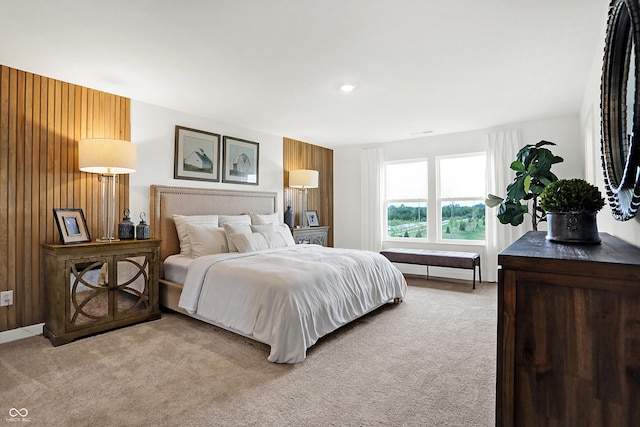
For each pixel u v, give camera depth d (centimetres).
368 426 164
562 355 90
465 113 417
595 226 132
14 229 280
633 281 82
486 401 185
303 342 235
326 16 207
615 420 84
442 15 206
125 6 196
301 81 311
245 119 441
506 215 411
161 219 372
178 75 297
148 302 320
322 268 288
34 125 292
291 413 174
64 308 266
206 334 285
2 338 271
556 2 194
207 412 175
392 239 590
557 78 307
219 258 315
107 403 182
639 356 82
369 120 448
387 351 252
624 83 138
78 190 318
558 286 91
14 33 225
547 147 445
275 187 529
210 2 192
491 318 328
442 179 546
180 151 402
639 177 110
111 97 343
